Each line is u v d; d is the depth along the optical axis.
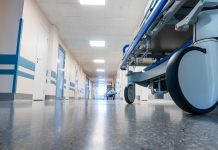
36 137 0.33
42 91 5.36
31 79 4.43
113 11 4.98
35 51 4.68
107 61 11.47
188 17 0.89
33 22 4.48
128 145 0.28
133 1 4.49
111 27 6.05
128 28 6.11
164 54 2.33
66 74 8.93
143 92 5.56
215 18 0.81
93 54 9.82
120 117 0.74
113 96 12.68
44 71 5.54
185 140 0.31
